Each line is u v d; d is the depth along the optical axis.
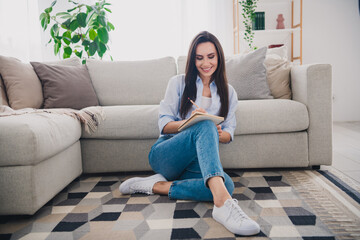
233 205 1.00
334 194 1.33
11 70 1.81
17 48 3.37
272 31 3.35
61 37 2.71
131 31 3.50
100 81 2.22
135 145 1.71
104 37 2.70
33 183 1.14
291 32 3.60
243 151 1.69
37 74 1.99
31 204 1.14
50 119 1.33
